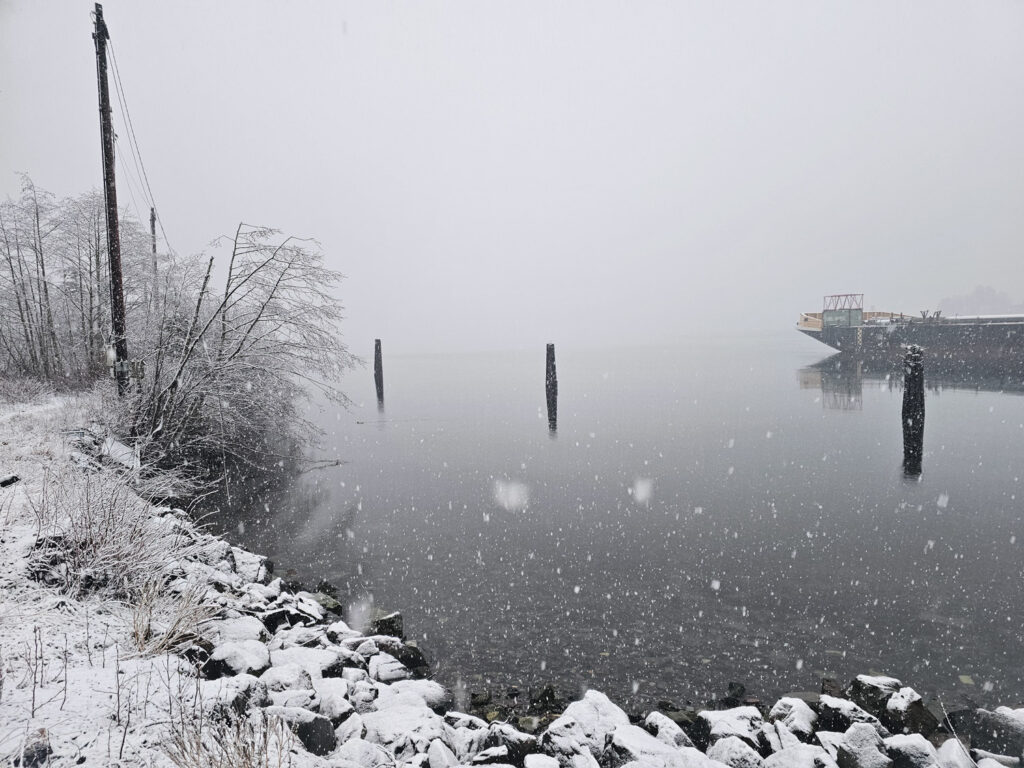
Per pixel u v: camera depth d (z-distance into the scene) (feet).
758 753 13.58
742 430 80.69
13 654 11.62
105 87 40.86
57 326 68.80
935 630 25.03
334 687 14.17
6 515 19.31
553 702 18.86
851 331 172.04
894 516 42.29
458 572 31.83
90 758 8.60
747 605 27.61
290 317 54.85
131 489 23.95
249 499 47.16
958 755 13.69
